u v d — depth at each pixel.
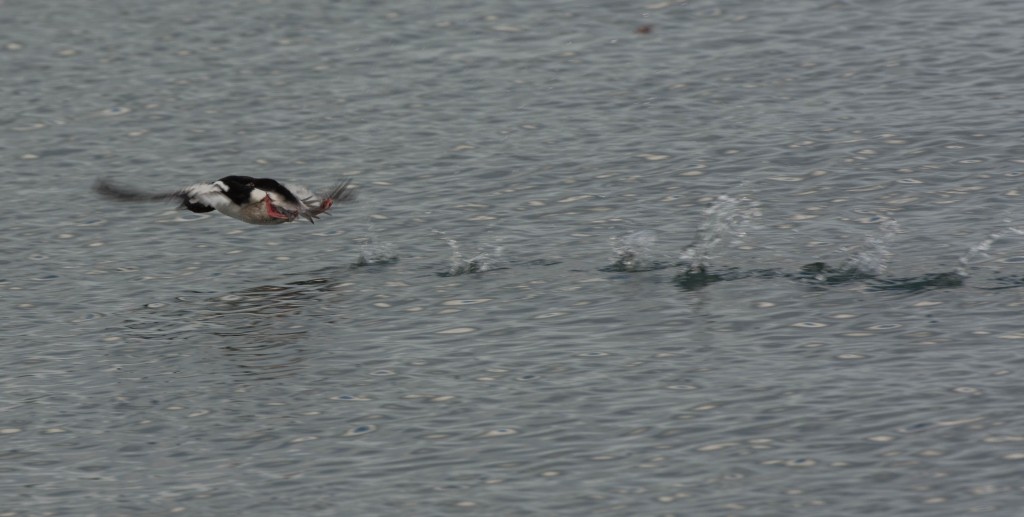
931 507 13.57
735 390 16.47
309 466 15.38
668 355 17.69
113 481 15.39
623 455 15.05
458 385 17.19
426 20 35.28
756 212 23.22
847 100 28.73
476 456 15.27
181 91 31.62
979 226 21.80
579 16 35.06
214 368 18.30
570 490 14.37
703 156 26.14
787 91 29.58
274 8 36.56
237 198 16.88
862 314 18.66
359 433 16.08
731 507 13.82
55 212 25.34
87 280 22.16
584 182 25.27
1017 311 18.34
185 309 20.64
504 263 21.69
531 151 27.08
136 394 17.66
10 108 31.02
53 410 17.31
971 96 28.30
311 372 17.95
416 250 22.58
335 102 30.58
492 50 33.25
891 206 23.05
